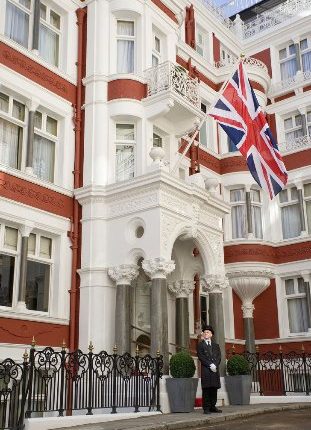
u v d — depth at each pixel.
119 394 12.10
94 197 15.55
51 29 17.33
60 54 17.36
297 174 21.77
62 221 15.68
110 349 14.51
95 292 14.83
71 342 14.76
